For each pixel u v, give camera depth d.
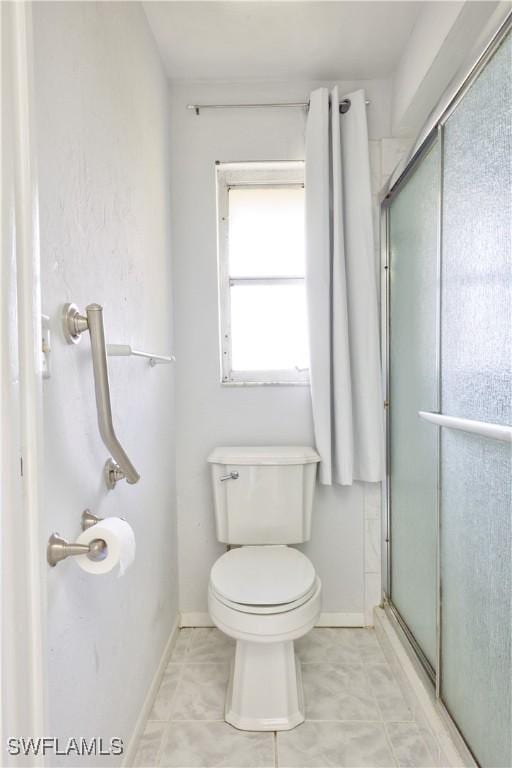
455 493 1.19
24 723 0.54
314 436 1.93
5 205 0.52
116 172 1.19
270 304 2.05
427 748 1.28
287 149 1.92
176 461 1.95
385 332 1.90
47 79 0.81
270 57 1.75
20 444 0.55
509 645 0.92
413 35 1.60
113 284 1.16
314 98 1.80
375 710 1.43
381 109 1.90
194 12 1.50
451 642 1.22
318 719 1.40
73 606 0.89
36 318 0.58
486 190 1.00
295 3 1.48
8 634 0.52
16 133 0.55
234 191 2.02
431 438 1.40
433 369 1.37
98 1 1.08
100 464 1.04
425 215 1.43
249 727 1.35
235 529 1.76
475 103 1.04
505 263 0.92
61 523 0.85
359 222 1.80
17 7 0.55
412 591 1.60
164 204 1.77
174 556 1.87
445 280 1.24
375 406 1.80
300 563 1.49
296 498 1.75
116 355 1.06
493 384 0.97
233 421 1.96
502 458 0.95
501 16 0.98
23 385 0.55
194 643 1.82
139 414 1.38
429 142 1.36
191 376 1.96
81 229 0.96
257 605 1.27
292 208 2.02
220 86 1.91
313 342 1.82
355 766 1.23
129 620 1.24
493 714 0.98
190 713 1.43
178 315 1.96
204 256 1.95
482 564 1.04
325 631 1.90
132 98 1.34
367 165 1.79
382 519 1.93
